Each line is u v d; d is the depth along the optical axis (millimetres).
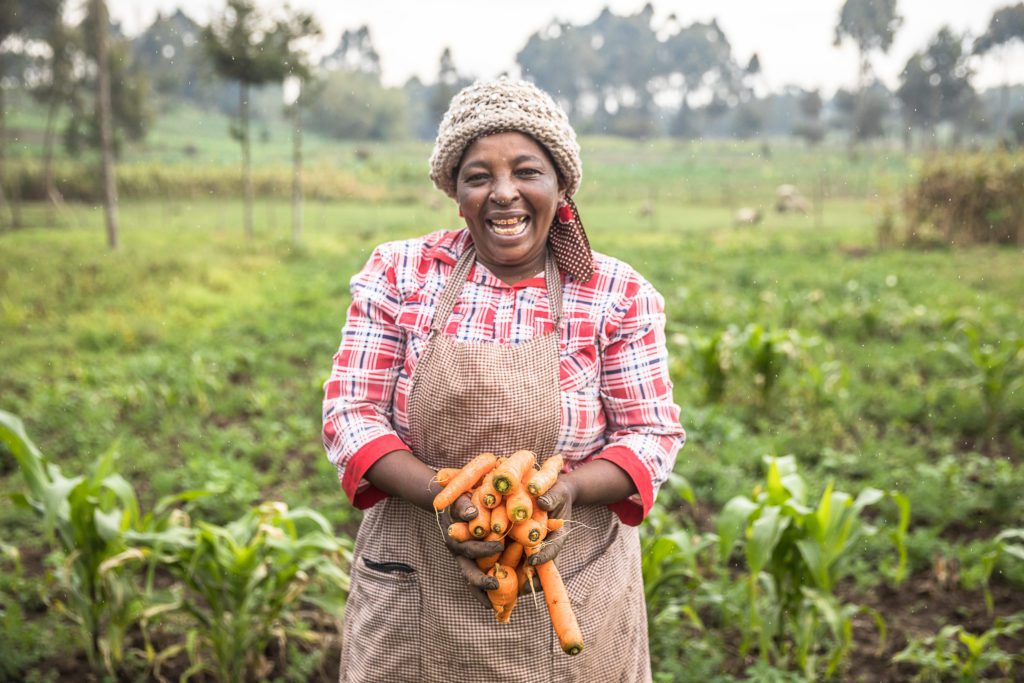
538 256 2008
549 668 1989
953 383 7762
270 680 3613
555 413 1896
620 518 2035
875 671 3711
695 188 53250
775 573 3578
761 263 19125
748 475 6121
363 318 2016
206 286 15000
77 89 39625
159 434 7082
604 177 61250
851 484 5828
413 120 151625
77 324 11234
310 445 6707
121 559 3287
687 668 3590
